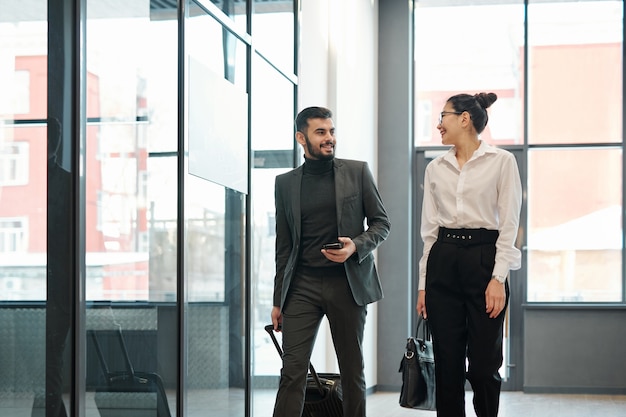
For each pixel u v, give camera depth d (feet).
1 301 10.19
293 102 22.59
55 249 11.18
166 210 14.75
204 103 16.46
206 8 16.52
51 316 11.11
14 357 10.43
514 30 33.30
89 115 11.98
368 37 31.19
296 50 22.66
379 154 32.63
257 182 19.83
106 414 12.46
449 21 33.58
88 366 11.92
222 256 17.54
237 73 18.42
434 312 12.82
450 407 12.82
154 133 14.26
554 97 33.04
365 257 13.73
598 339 31.65
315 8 24.67
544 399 29.78
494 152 12.75
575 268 32.55
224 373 17.63
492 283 12.40
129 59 13.33
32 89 10.77
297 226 13.83
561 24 33.12
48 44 11.09
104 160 12.44
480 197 12.65
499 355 12.62
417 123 33.53
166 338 14.71
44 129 10.98
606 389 31.53
